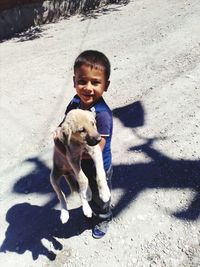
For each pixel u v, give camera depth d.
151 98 2.03
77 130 0.94
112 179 1.50
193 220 1.25
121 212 1.34
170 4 4.04
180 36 2.84
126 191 1.43
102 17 4.20
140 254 1.18
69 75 2.61
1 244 1.33
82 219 1.34
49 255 1.24
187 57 2.44
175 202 1.34
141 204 1.35
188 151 1.57
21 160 1.77
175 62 2.41
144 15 3.84
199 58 2.38
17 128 2.04
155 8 4.04
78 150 0.98
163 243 1.20
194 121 1.75
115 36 3.31
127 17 3.94
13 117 2.16
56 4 4.48
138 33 3.22
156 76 2.29
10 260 1.25
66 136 0.96
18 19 4.28
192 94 1.97
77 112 0.96
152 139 1.70
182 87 2.06
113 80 2.37
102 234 1.26
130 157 1.61
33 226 1.37
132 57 2.68
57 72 2.71
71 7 4.60
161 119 1.83
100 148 1.01
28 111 2.20
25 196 1.54
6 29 4.23
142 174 1.50
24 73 2.84
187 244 1.18
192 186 1.39
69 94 2.32
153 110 1.92
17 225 1.39
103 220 1.25
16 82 2.68
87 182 1.04
